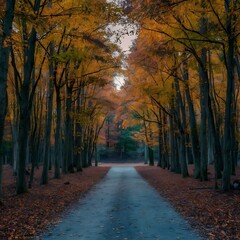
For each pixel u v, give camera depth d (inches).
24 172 609.0
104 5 467.8
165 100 921.5
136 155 3447.3
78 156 1368.1
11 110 1134.4
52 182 845.8
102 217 408.8
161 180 954.7
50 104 825.5
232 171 915.4
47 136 813.9
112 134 2891.2
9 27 376.8
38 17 418.9
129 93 1103.6
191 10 524.4
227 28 516.7
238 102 1222.3
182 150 1000.9
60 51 784.9
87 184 860.0
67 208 477.7
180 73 892.0
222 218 369.4
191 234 313.6
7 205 467.5
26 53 599.8
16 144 1184.2
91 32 683.4
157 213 432.5
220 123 1103.0
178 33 602.2
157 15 465.4
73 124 1293.1
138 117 1529.3
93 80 811.4
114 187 794.2
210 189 633.6
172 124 1229.7
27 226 349.1
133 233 323.3
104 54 816.3
